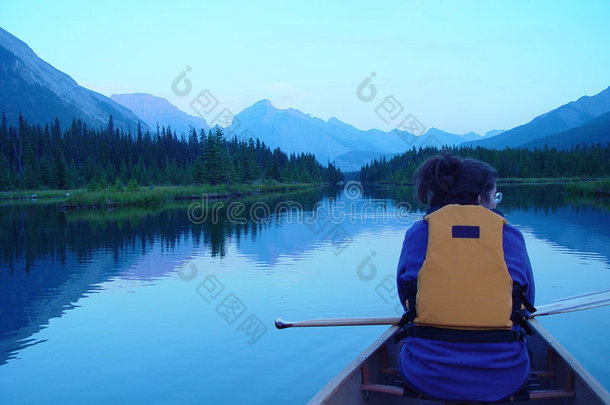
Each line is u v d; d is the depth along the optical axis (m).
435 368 2.47
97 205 39.84
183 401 4.93
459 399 2.46
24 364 5.96
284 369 5.66
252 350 6.25
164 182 80.31
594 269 10.47
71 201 38.72
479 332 2.45
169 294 9.27
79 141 112.00
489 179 2.75
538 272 10.24
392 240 16.06
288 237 17.42
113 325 7.41
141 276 11.02
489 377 2.42
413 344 2.60
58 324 7.52
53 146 102.81
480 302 2.42
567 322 6.86
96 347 6.50
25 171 76.62
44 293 9.54
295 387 5.20
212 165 65.06
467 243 2.49
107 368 5.79
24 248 15.76
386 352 3.56
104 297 9.13
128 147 101.12
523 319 2.51
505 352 2.43
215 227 21.52
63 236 18.91
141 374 5.60
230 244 15.95
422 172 2.90
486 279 2.43
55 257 13.80
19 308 8.48
